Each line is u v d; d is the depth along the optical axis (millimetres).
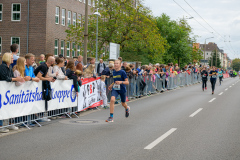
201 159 5988
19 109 8875
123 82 10320
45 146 6922
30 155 6156
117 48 24500
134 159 5934
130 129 9055
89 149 6676
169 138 7855
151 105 15266
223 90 26719
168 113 12516
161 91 23719
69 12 41125
